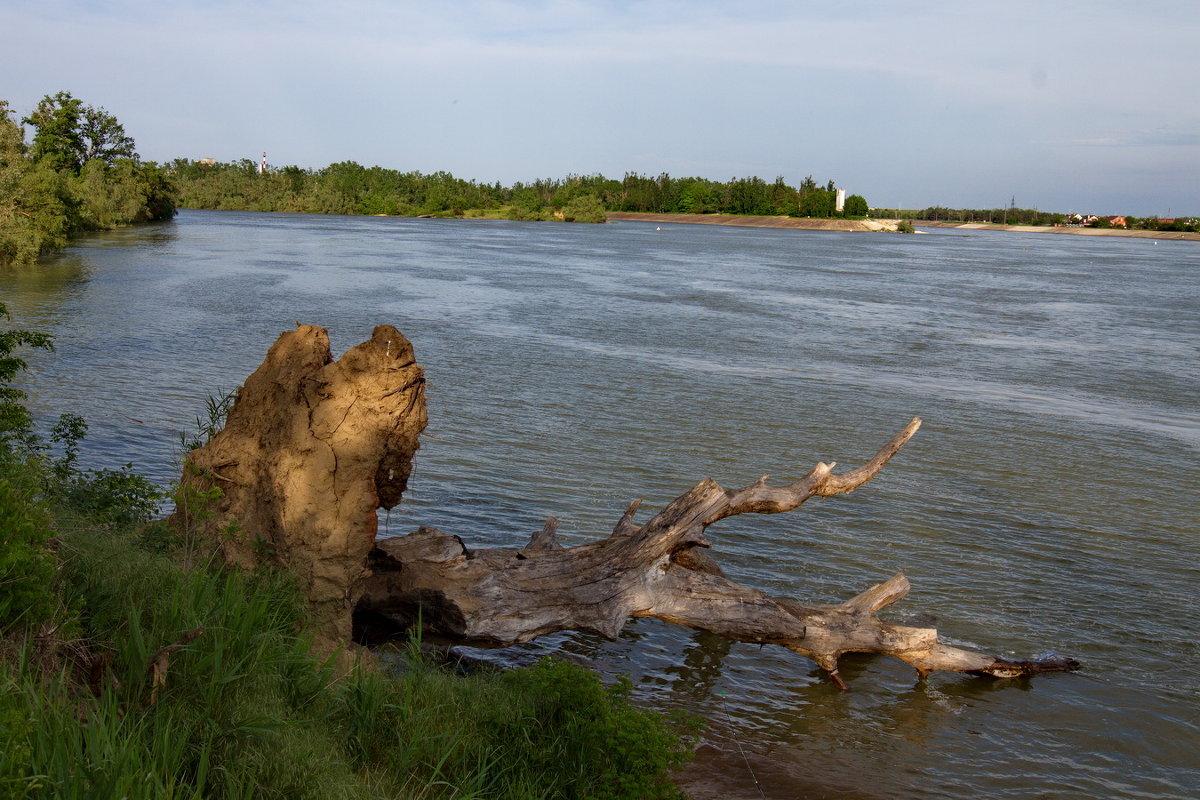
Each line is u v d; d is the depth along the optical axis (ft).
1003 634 40.81
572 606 34.63
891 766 31.07
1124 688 37.04
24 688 18.19
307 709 24.02
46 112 359.46
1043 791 30.09
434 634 34.32
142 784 16.97
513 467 60.44
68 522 29.53
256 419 31.42
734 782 29.35
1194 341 139.44
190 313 127.44
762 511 37.58
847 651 36.60
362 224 524.11
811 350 117.39
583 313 145.48
